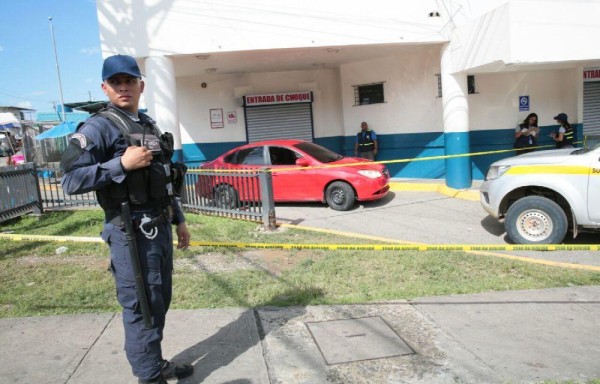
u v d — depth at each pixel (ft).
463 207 30.63
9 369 11.03
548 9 28.02
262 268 18.40
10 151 73.05
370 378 10.57
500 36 28.60
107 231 9.05
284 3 32.27
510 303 14.42
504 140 38.91
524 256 19.47
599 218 19.47
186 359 11.46
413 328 12.91
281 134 47.91
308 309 14.32
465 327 12.91
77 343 12.31
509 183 21.29
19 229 27.45
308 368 11.02
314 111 48.03
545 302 14.43
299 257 19.85
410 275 17.30
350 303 14.71
